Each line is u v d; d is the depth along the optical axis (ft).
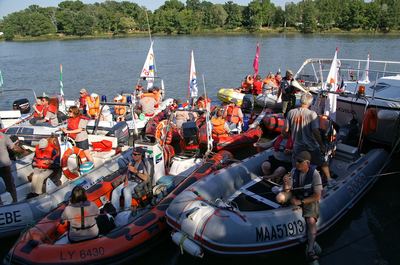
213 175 21.66
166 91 66.64
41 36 228.43
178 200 18.98
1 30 228.63
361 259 18.79
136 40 195.62
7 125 37.37
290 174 17.67
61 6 286.87
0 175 21.07
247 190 22.09
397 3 209.97
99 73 88.38
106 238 17.88
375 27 210.59
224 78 78.69
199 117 33.47
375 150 26.37
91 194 21.52
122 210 20.40
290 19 225.35
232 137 31.99
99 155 27.43
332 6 224.33
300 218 18.06
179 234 17.83
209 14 245.86
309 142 19.79
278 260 18.66
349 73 48.75
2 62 112.27
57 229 18.97
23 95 64.80
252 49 134.31
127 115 38.19
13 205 19.99
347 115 29.50
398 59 98.68
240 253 17.03
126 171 23.08
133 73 87.40
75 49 151.74
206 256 19.03
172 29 237.45
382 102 27.94
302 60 101.24
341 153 25.66
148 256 19.27
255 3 236.84
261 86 49.93
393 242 20.06
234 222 17.19
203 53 125.08
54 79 81.56
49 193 21.53
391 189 25.02
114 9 268.41
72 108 25.14
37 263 16.58
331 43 148.66
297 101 40.57
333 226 21.22
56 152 22.65
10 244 20.27
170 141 31.04
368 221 21.83
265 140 35.83
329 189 20.95
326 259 18.79
